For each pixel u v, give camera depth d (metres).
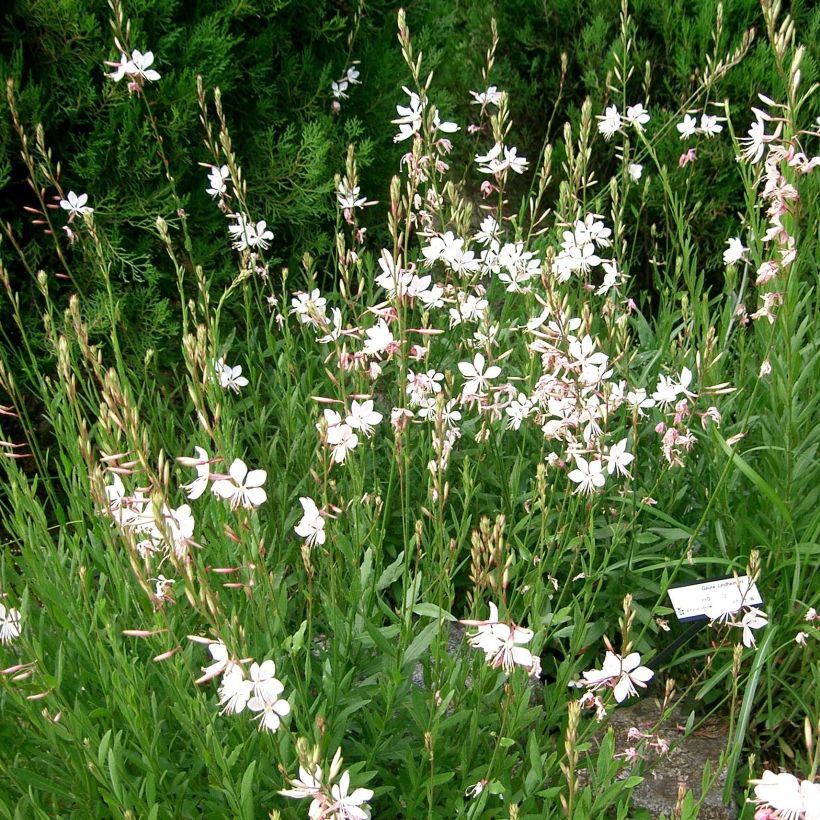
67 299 1.23
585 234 1.00
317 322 0.83
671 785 0.88
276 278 1.39
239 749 0.65
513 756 0.76
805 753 0.94
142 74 1.04
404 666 0.78
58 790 0.70
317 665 0.85
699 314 1.13
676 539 0.96
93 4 1.15
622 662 0.65
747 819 0.78
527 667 0.73
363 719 0.81
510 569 0.82
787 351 0.92
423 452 1.02
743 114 1.55
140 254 1.24
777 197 0.89
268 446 1.12
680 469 1.01
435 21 1.56
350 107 1.46
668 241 1.65
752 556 0.76
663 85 1.66
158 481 0.60
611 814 0.84
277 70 1.38
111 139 1.18
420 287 0.76
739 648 0.71
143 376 1.20
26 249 1.19
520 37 1.75
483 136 1.85
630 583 0.99
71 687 0.79
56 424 0.98
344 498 0.99
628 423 1.05
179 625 0.80
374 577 0.82
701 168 1.54
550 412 0.82
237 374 0.98
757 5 1.55
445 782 0.76
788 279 0.92
